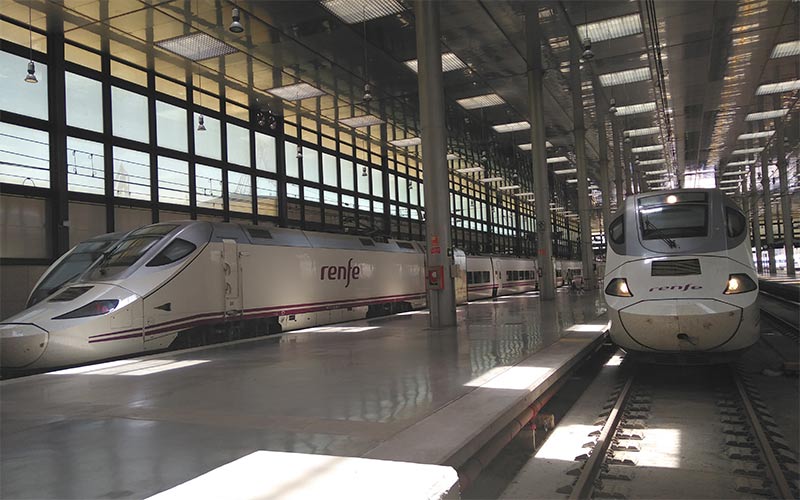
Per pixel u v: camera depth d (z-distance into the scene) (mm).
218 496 2779
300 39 14664
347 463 3301
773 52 18281
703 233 7094
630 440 5168
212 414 4836
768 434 5086
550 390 6445
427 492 2764
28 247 12992
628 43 17000
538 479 4270
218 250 11523
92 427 4488
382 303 17500
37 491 3119
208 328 11203
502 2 13938
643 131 28906
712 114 25922
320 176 22750
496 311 16594
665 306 6621
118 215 15031
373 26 14102
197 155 17422
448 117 23766
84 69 14242
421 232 30703
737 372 7945
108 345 9297
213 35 14211
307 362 7715
